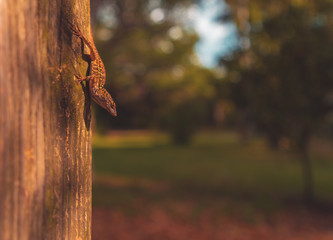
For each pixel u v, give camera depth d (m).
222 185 12.35
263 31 9.71
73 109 1.04
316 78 9.31
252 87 9.82
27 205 0.81
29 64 0.83
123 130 45.09
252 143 28.69
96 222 6.70
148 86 32.62
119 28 15.38
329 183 13.19
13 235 0.78
